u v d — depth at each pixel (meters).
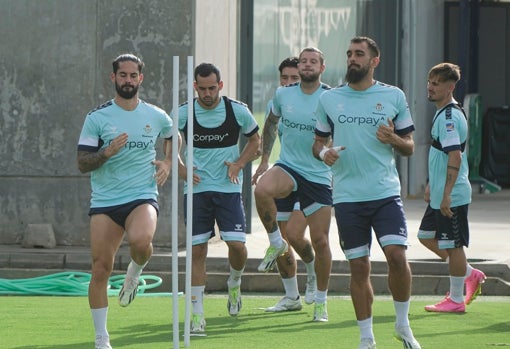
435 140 29.05
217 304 31.84
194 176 26.94
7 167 39.91
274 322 28.45
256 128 27.44
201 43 39.88
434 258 35.75
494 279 34.19
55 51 39.72
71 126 39.72
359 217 22.61
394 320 28.84
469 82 67.44
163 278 35.47
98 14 39.56
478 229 45.78
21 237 39.94
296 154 28.52
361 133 22.64
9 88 39.91
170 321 28.75
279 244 28.66
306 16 51.28
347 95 22.84
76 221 39.69
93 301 23.58
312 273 30.22
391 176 22.75
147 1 39.25
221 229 27.34
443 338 26.25
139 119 23.84
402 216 22.61
